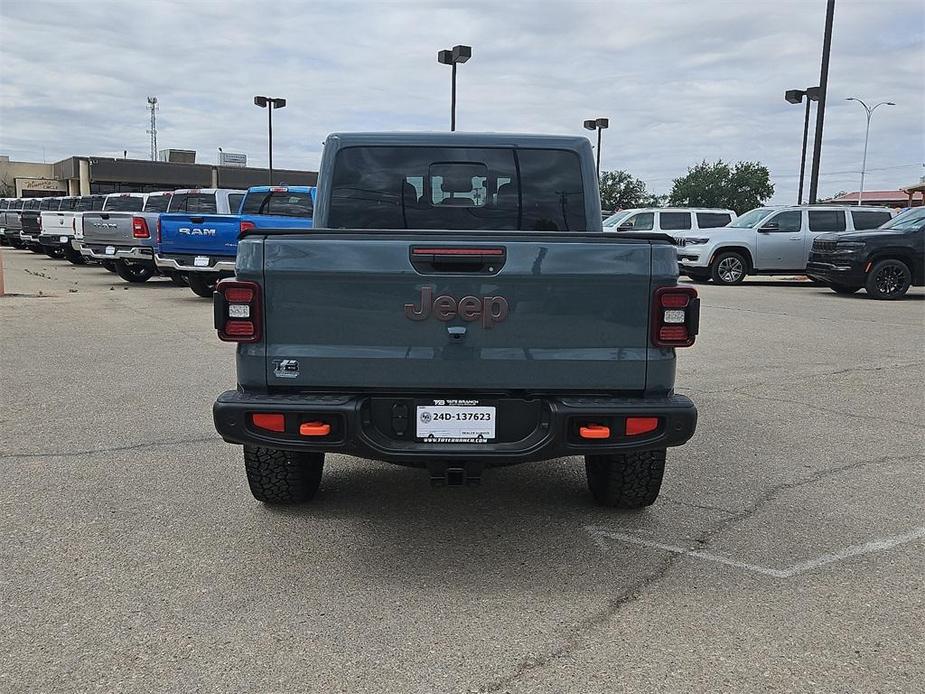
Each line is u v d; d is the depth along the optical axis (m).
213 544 3.95
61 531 4.07
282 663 2.88
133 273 18.58
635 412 3.53
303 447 3.55
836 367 8.65
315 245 3.51
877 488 4.83
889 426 6.25
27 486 4.73
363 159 4.98
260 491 4.32
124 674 2.80
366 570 3.67
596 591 3.48
